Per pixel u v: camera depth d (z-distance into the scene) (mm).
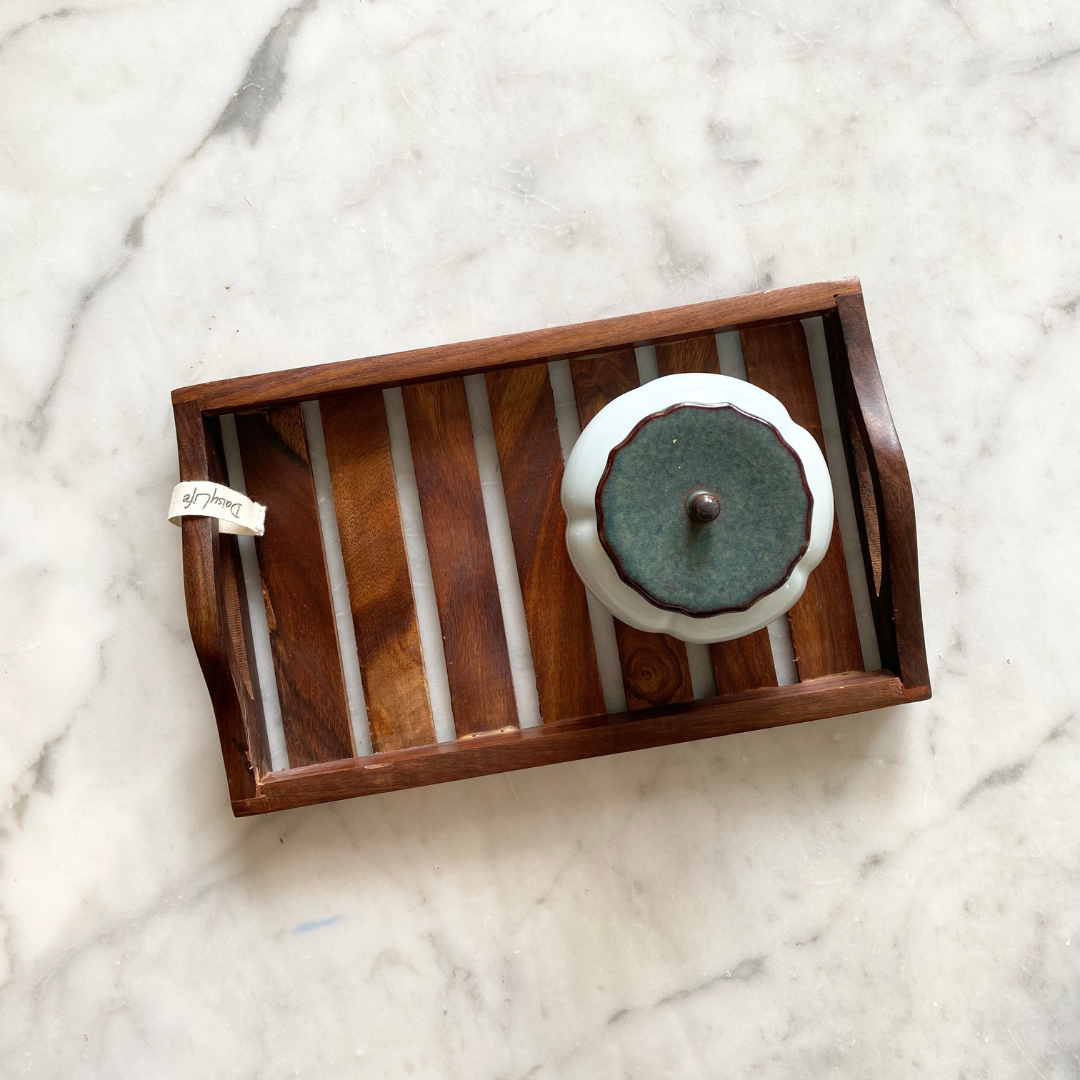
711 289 688
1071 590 688
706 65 689
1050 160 691
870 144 689
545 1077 684
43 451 688
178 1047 684
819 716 642
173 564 688
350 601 664
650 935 686
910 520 622
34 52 689
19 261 689
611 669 673
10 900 687
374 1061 684
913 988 685
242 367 687
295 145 688
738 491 592
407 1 688
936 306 689
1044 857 686
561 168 688
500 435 664
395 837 687
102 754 687
